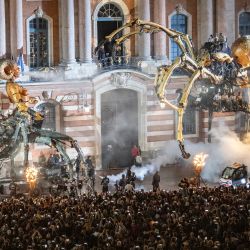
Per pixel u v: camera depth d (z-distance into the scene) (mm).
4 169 68625
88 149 75312
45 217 46938
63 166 66875
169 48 78125
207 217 46625
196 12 79062
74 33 74375
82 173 68688
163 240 42094
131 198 51438
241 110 65812
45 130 63094
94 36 75688
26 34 73500
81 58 74750
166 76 58969
